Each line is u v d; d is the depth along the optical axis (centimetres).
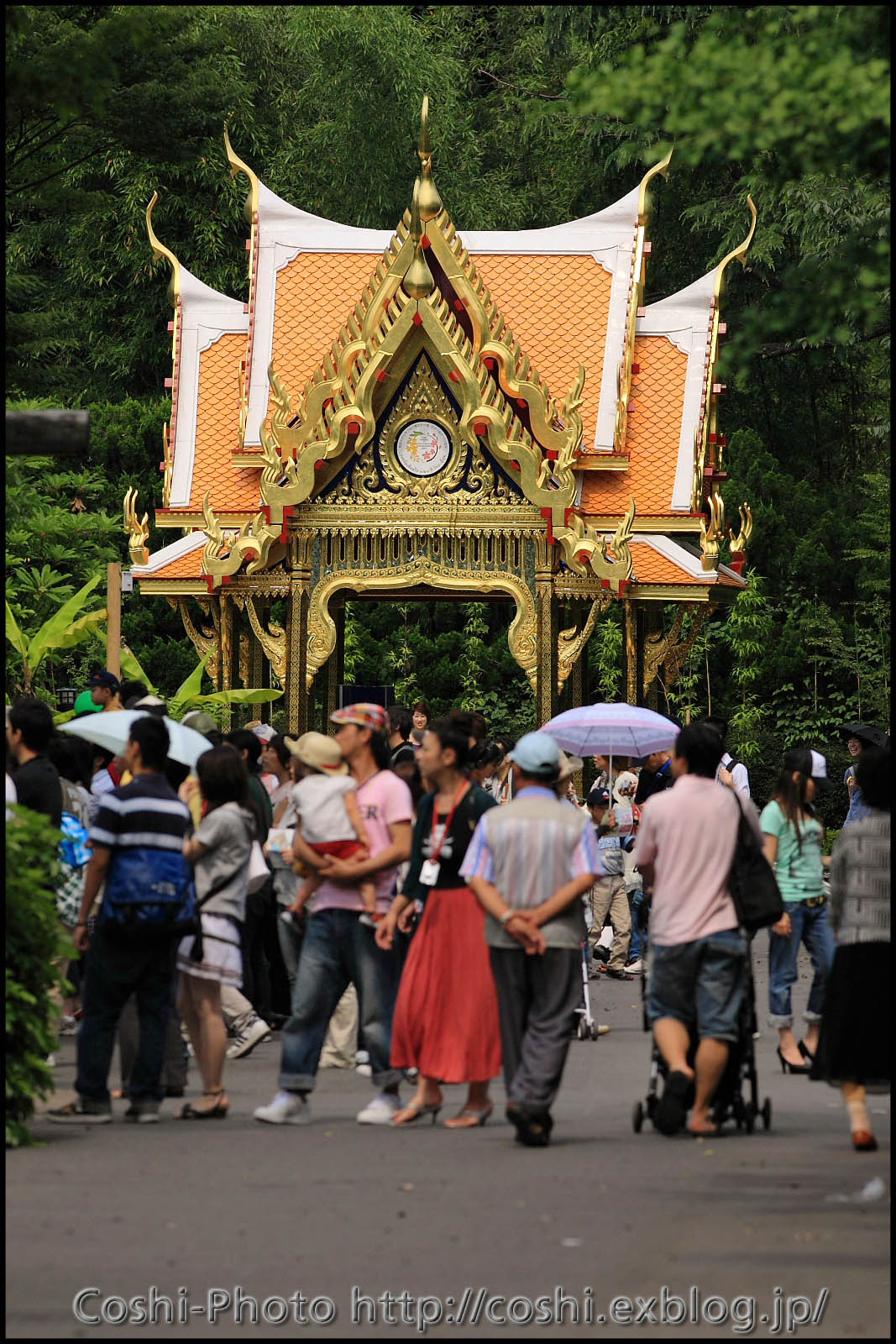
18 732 3338
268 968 4225
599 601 6631
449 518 6644
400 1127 2917
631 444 7094
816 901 3631
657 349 7294
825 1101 3247
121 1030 3161
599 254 7325
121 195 10319
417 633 9912
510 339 6625
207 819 3028
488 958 2920
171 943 2942
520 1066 2766
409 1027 2925
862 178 7025
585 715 4853
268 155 10612
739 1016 2834
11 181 5825
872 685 9025
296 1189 2392
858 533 9525
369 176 10262
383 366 6600
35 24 4500
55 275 11238
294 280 7412
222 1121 2977
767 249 9481
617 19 8181
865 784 2692
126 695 4075
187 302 7606
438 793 2984
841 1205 2291
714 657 9650
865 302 2817
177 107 6059
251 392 7206
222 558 6681
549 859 2759
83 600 6431
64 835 2817
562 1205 2288
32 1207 2278
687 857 2827
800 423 11144
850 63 2517
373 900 2953
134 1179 2458
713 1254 2047
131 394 10769
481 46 11731
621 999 4756
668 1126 2795
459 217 10431
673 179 10381
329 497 6731
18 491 5131
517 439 6550
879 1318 1834
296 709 6744
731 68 2591
